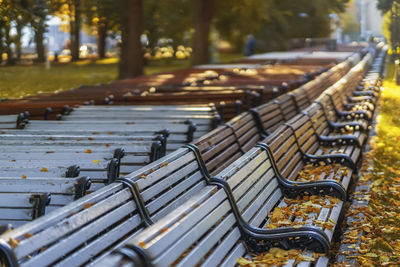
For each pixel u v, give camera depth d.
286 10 46.81
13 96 17.47
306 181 6.35
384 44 62.59
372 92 16.12
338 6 48.91
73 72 30.23
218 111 9.96
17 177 4.73
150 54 39.00
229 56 49.81
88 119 8.73
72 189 4.31
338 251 5.36
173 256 3.15
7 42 15.37
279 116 9.56
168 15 32.72
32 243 2.94
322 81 15.41
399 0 28.56
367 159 9.32
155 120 7.79
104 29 28.94
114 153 5.56
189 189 5.11
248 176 5.07
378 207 6.78
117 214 3.76
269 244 4.45
